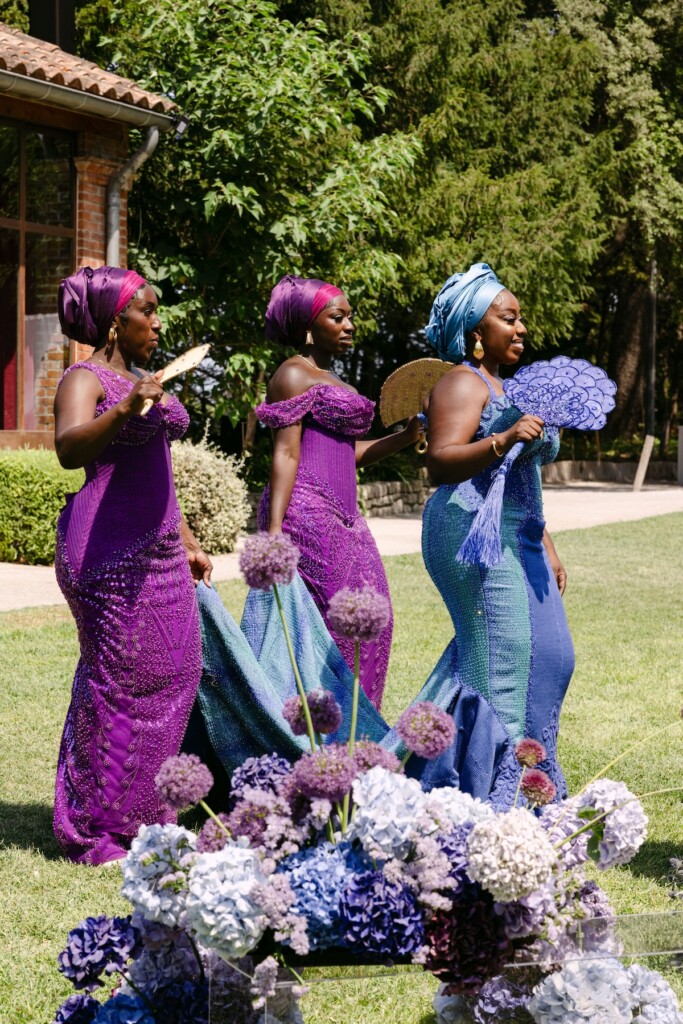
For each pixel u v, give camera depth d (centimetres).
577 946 238
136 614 404
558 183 2183
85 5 1716
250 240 1480
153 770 411
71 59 1345
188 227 1573
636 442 3434
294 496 470
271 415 471
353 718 245
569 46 2225
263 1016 223
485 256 1967
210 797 464
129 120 1306
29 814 457
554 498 2261
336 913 217
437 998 229
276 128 1429
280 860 226
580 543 1441
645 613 970
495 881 214
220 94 1409
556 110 2198
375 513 1806
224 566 1164
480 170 2014
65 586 411
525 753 260
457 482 351
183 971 241
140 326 418
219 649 433
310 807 232
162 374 372
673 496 2336
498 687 366
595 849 244
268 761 261
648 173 2441
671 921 239
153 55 1459
